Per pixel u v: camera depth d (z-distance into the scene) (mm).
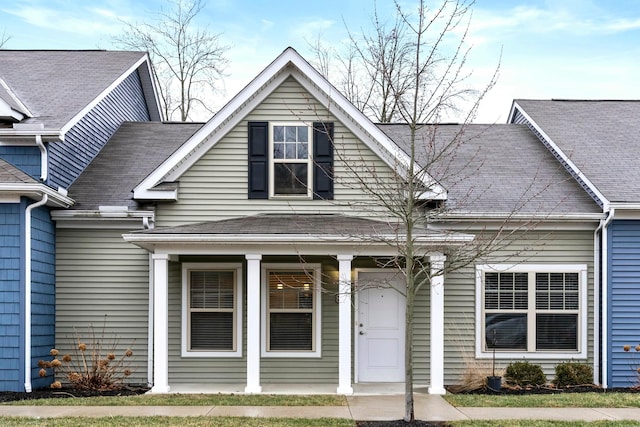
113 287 12961
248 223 12156
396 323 13047
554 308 13016
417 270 12961
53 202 12180
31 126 11945
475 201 13164
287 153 13086
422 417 9281
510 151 15570
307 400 10648
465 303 12977
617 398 10734
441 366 11586
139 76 18734
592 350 12930
